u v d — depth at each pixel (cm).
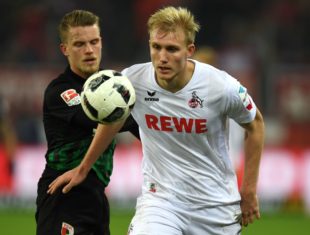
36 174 5581
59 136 2367
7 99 6256
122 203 5550
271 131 6412
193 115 2267
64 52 2442
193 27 2206
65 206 2345
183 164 2314
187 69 2262
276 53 7219
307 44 7450
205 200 2322
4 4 7438
